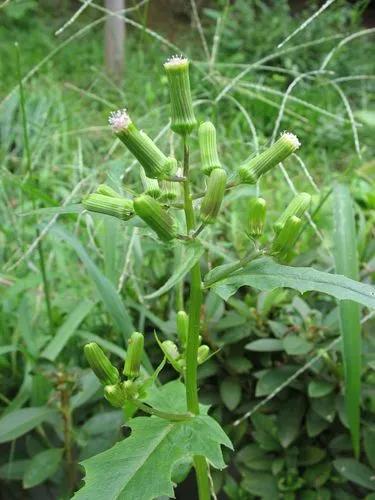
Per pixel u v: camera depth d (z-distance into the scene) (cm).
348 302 18
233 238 26
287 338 19
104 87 53
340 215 19
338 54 60
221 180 11
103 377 13
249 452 20
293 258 23
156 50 64
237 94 47
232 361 20
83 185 29
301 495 20
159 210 11
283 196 34
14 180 23
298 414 20
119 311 19
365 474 19
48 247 29
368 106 55
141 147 12
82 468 20
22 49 64
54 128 35
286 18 68
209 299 21
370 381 20
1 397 21
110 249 22
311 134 45
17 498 21
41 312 25
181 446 12
